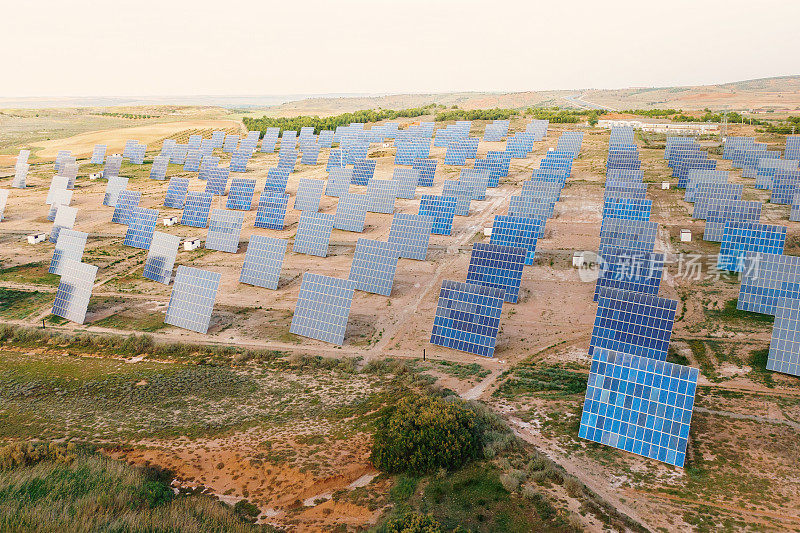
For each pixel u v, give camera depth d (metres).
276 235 76.19
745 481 27.97
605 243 61.03
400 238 67.06
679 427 30.17
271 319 52.50
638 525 24.81
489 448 30.55
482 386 39.75
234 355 45.47
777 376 38.84
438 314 47.12
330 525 25.56
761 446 30.77
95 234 78.88
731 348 43.06
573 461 30.20
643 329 40.38
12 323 52.34
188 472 30.12
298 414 35.88
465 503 26.36
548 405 36.53
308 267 64.75
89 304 56.59
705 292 53.31
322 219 68.44
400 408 33.91
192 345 46.84
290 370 42.78
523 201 72.56
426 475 28.89
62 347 47.31
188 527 24.66
